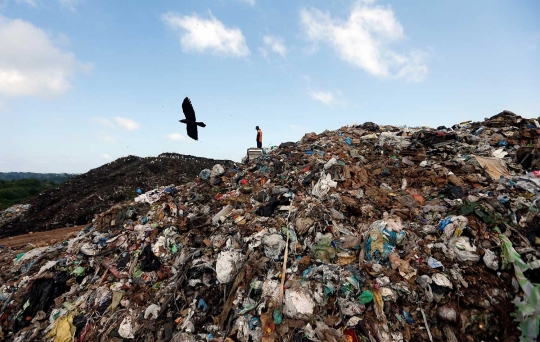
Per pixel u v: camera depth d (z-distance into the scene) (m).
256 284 6.12
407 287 5.55
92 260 8.51
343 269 6.06
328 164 9.74
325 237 6.93
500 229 6.12
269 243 6.99
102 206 21.34
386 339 5.01
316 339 5.00
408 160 10.22
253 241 7.29
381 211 7.73
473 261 5.64
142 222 9.80
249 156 13.76
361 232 6.98
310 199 8.48
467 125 12.67
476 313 5.02
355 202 8.01
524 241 5.81
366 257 6.30
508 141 10.07
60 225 19.03
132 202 11.42
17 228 18.38
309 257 6.59
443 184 8.54
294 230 7.36
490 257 5.53
